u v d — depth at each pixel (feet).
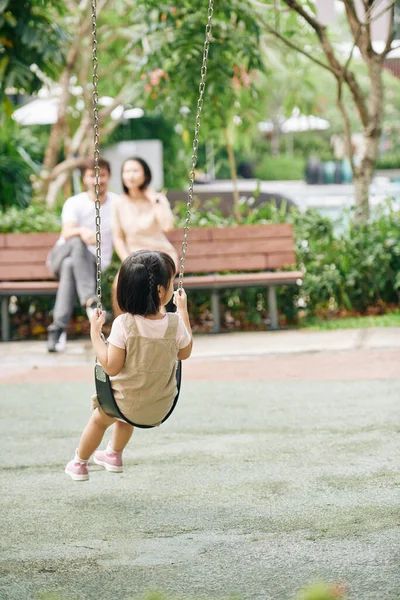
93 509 17.63
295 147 182.50
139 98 42.60
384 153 166.20
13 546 15.83
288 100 51.37
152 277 16.21
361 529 16.08
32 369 31.42
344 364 30.32
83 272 34.35
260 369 30.25
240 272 39.70
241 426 23.44
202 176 110.22
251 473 19.61
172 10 38.75
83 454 17.62
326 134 177.99
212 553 15.28
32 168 49.32
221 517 17.01
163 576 14.37
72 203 35.04
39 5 38.50
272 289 37.17
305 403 25.58
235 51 38.99
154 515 17.24
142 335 16.11
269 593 13.60
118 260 37.27
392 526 16.15
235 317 38.75
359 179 41.47
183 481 19.22
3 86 38.19
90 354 33.71
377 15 38.24
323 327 36.83
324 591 12.55
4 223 39.99
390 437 21.91
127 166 33.83
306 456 20.70
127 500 18.11
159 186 80.12
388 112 154.30
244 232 38.45
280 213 41.52
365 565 14.49
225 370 30.30
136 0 39.11
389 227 40.27
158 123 96.84
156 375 16.19
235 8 38.09
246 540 15.80
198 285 36.65
